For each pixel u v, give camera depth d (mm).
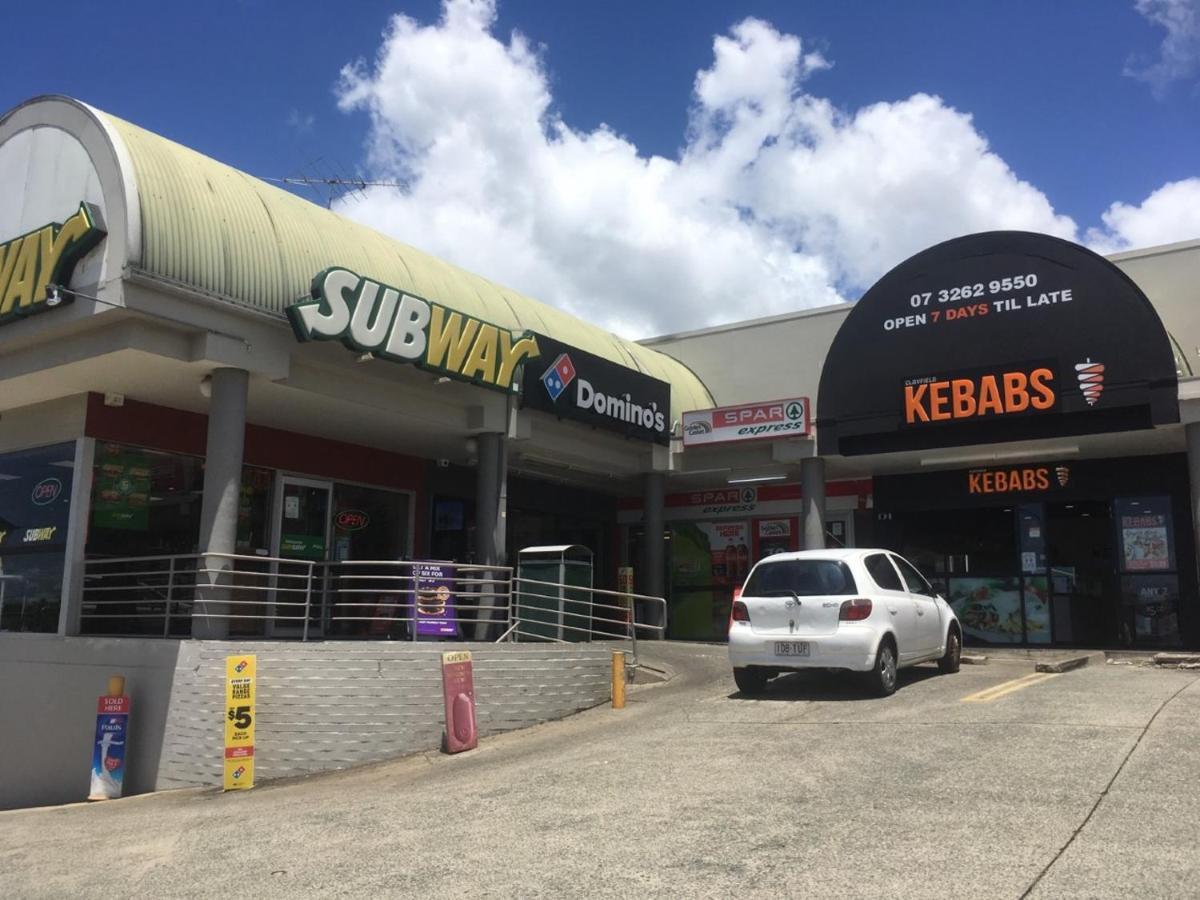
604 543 24109
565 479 21359
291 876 5688
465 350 13734
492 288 16969
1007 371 15547
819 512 17688
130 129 11461
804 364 22078
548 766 8398
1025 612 18203
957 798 6125
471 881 5238
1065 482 18125
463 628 15867
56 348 11844
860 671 10344
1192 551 16875
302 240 12750
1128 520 17484
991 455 17734
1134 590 17219
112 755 10562
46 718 12141
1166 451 17188
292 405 13938
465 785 8016
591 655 12859
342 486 16969
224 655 10484
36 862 6766
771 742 8352
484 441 15805
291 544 15961
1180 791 5996
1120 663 13914
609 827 6066
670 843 5609
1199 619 16609
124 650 11305
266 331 12086
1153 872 4652
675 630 22766
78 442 13219
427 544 18391
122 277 10508
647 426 18781
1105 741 7438
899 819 5754
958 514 19234
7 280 11672
